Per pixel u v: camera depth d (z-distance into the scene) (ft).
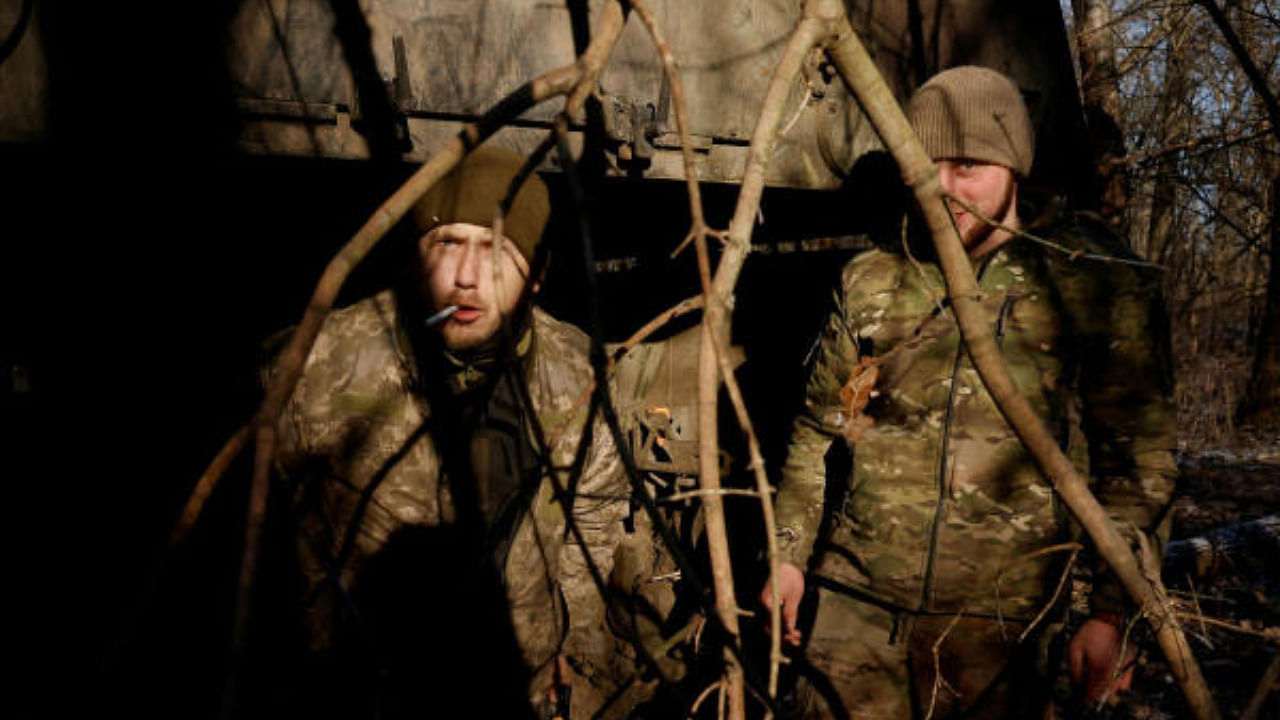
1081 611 11.00
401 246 5.35
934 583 5.39
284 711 5.83
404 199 2.64
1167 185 21.33
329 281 2.54
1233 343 40.83
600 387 2.72
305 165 5.77
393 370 5.45
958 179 5.27
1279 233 14.76
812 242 10.37
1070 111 9.37
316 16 5.56
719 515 2.87
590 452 6.01
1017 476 5.25
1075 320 5.21
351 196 7.13
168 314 7.28
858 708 5.60
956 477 5.32
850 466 5.78
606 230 9.54
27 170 5.42
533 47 6.18
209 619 6.41
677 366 9.30
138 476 6.63
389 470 5.47
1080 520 3.56
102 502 6.46
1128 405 5.20
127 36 5.14
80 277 6.84
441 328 5.23
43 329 6.47
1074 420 5.29
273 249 8.16
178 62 5.25
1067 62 9.35
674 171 6.77
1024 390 5.19
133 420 6.75
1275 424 28.71
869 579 5.60
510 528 5.87
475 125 2.68
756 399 9.55
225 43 5.35
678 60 6.80
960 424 5.34
